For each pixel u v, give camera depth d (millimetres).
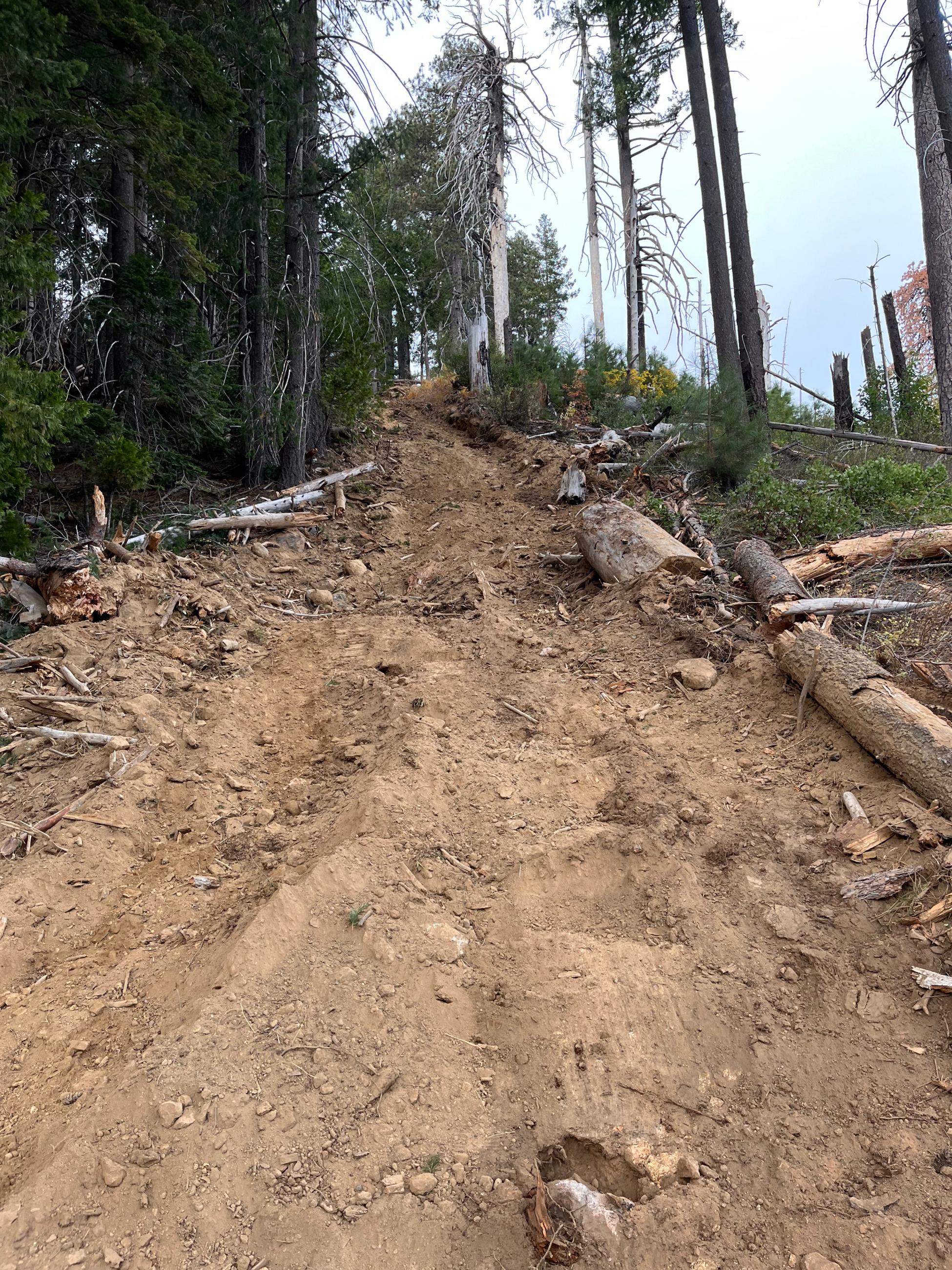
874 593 6422
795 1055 3043
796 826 4191
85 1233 2322
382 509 11617
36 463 6953
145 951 3572
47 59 6742
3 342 6555
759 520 8516
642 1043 3078
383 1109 2785
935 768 4039
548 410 16500
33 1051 3043
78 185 9992
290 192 11289
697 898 3717
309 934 3447
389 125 11133
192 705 5660
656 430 13320
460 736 5207
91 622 6430
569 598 7930
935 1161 2609
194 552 8688
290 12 10703
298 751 5336
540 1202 2492
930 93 9828
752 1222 2490
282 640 7203
